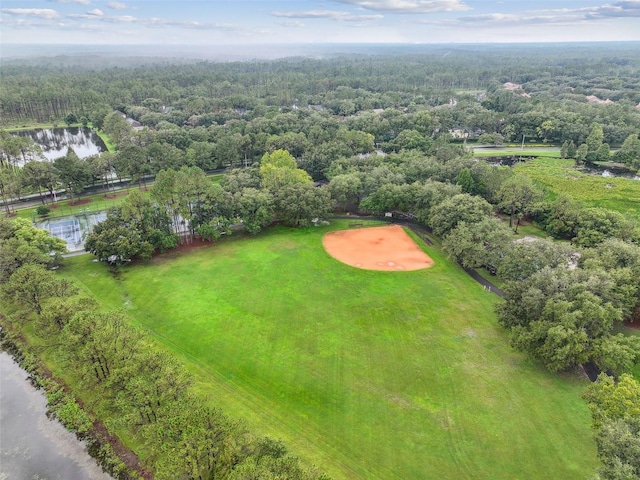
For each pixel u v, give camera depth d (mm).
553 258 77750
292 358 67062
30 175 126688
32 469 50250
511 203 112438
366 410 57156
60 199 139500
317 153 156250
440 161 145750
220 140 168000
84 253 102312
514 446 51594
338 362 66250
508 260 80938
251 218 110125
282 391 60594
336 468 48656
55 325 61750
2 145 152750
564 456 50188
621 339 59062
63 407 58031
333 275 92438
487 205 102312
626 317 71250
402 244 107812
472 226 94375
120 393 49062
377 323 75812
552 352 60312
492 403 58125
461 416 56031
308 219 116062
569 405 57562
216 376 63281
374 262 98375
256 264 96750
